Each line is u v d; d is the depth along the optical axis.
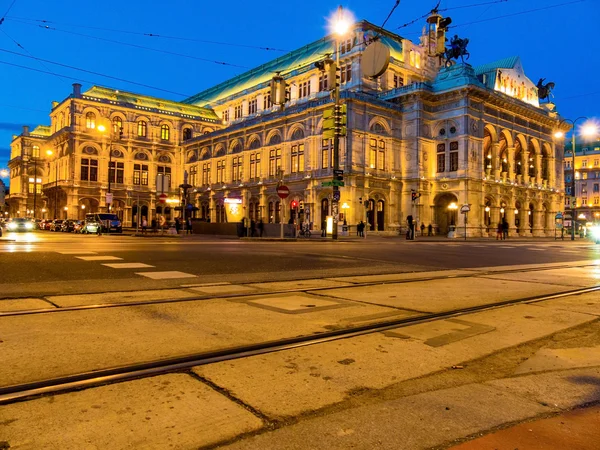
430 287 9.29
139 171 70.31
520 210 60.12
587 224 80.19
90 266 11.61
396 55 58.56
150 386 3.55
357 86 54.09
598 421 3.17
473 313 6.69
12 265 11.50
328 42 61.12
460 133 50.91
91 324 5.39
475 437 2.90
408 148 52.75
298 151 53.47
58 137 69.31
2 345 4.45
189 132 75.00
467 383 3.85
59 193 68.06
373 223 50.56
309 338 5.01
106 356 4.20
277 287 8.77
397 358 4.44
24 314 5.84
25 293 7.45
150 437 2.77
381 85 55.97
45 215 78.44
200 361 4.16
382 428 2.97
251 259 14.89
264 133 57.81
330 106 48.75
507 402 3.45
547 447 2.79
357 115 48.75
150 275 10.12
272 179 56.47
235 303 6.95
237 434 2.83
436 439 2.85
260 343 4.76
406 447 2.74
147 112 70.88
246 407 3.22
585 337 5.42
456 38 53.41
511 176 57.97
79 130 65.31
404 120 53.41
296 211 41.31
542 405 3.42
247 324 5.60
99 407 3.15
